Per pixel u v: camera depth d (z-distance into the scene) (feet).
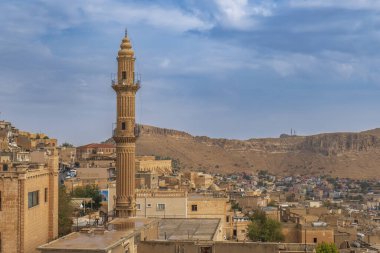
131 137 322.34
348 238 478.59
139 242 198.08
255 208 618.85
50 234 260.83
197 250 196.03
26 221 229.86
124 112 324.39
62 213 312.91
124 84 323.57
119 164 323.16
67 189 479.00
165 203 372.79
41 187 250.57
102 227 209.56
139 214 370.53
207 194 450.30
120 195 322.55
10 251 225.35
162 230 260.01
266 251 194.39
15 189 226.38
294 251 204.64
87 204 438.81
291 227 460.96
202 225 275.39
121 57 327.26
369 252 434.30
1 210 226.38
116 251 175.52
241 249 195.83
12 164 262.26
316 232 448.24
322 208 615.57
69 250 167.32
